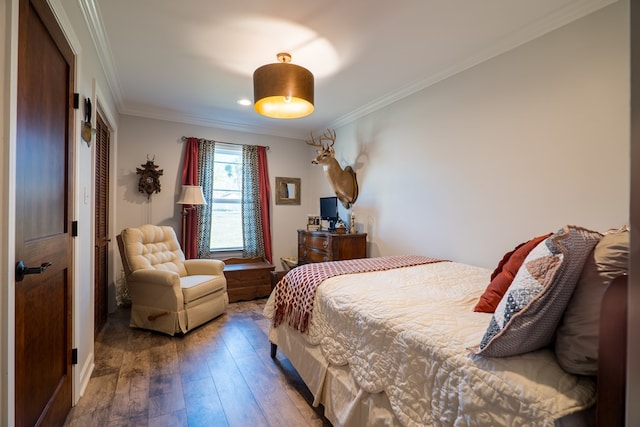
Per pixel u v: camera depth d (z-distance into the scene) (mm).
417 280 1875
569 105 1892
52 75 1358
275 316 2180
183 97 3318
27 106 1116
